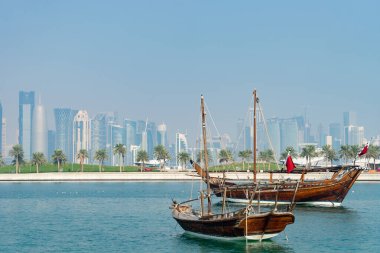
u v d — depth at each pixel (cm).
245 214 7919
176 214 9375
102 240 8888
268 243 8188
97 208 14400
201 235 8756
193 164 14238
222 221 8050
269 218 7819
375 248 7900
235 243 8150
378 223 10381
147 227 10388
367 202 15262
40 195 19500
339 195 13525
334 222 10575
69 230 10075
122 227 10419
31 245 8475
